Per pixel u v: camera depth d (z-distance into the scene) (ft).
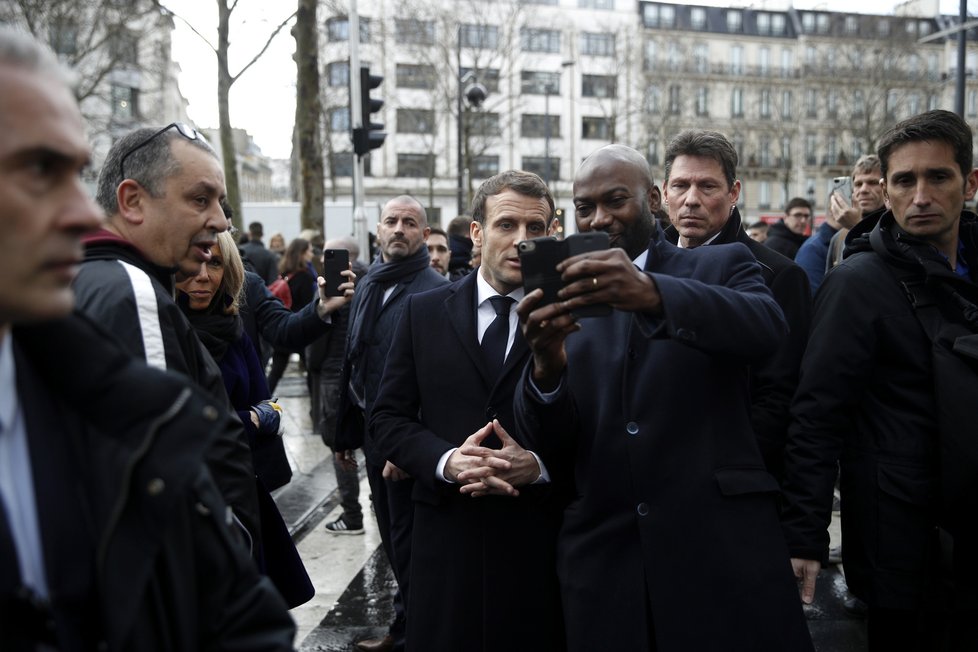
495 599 7.77
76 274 5.86
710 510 6.75
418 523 8.24
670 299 6.10
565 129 176.04
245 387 9.18
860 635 12.49
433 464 7.91
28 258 3.20
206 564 4.09
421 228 13.41
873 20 142.92
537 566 7.86
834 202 16.21
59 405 3.69
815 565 8.30
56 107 3.27
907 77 129.49
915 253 8.34
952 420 7.74
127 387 3.69
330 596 14.15
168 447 3.65
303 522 18.08
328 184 164.14
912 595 7.98
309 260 29.71
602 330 7.52
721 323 6.26
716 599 6.62
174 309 6.09
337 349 18.28
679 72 176.45
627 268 6.01
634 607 6.80
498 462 7.45
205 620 4.06
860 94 139.13
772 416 9.53
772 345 6.64
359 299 13.29
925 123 8.33
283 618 4.35
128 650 3.52
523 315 6.36
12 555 3.16
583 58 175.22
